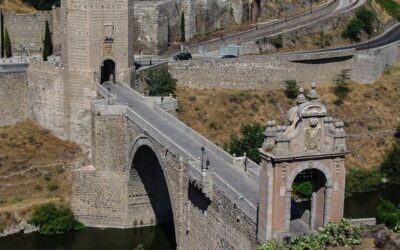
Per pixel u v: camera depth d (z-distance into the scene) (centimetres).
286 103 16262
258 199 8706
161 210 13188
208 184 9262
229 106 15775
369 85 17438
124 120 12706
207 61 16100
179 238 10288
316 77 17150
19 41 17275
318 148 7781
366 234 8531
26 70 14512
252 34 18662
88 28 13462
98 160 13000
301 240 7794
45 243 12506
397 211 11138
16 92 14462
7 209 12719
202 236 9681
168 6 18050
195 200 9838
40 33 17225
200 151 10475
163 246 12375
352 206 13788
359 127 16250
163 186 13088
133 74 14225
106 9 13525
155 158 12669
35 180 13412
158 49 17525
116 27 13688
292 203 8962
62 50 14000
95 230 13012
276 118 15850
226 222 8944
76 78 13762
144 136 11788
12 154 13725
